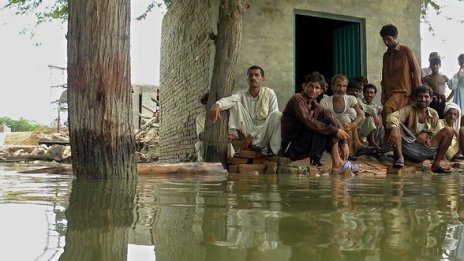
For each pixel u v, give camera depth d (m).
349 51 9.52
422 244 1.00
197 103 9.04
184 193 2.29
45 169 4.83
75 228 1.21
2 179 3.44
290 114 5.49
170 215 1.47
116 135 3.48
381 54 9.23
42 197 2.06
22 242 1.03
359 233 1.14
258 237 1.08
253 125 6.11
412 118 6.33
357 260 0.85
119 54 3.48
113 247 0.97
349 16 9.05
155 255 0.89
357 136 6.39
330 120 5.32
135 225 1.27
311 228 1.21
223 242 1.02
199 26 8.99
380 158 6.48
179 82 10.78
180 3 10.73
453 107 6.66
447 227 1.24
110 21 3.42
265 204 1.80
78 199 1.97
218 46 6.30
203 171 4.73
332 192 2.42
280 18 8.48
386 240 1.04
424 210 1.63
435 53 7.57
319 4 8.80
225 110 6.03
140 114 20.98
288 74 8.44
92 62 3.41
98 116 3.43
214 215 1.46
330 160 6.07
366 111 6.71
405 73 6.69
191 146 9.48
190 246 0.97
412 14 9.48
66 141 17.47
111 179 3.38
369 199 2.03
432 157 6.23
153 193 2.29
